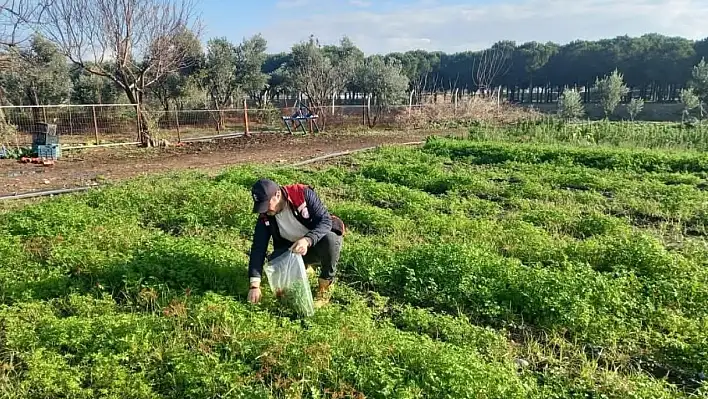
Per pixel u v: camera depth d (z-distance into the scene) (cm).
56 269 605
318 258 562
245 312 498
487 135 2056
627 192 1056
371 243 742
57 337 458
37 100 3033
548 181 1205
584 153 1469
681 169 1348
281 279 518
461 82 6075
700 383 438
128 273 580
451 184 1138
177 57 2366
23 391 394
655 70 5075
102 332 468
